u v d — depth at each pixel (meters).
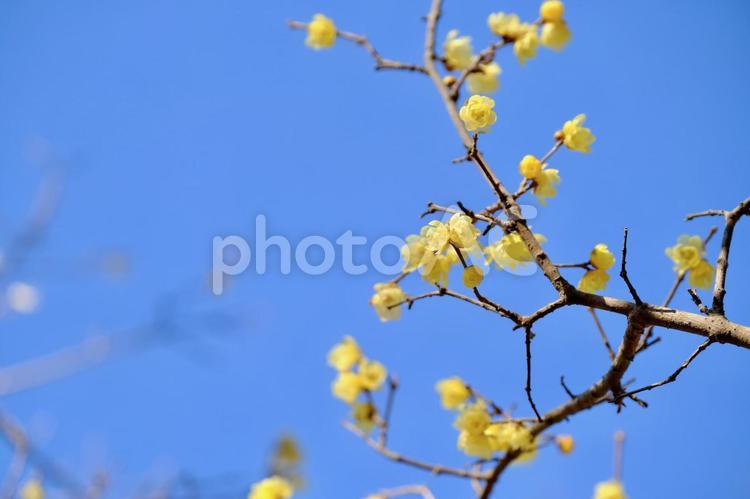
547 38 4.06
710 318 2.87
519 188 3.41
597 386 3.38
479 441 3.72
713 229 3.30
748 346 2.79
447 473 4.17
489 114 3.36
